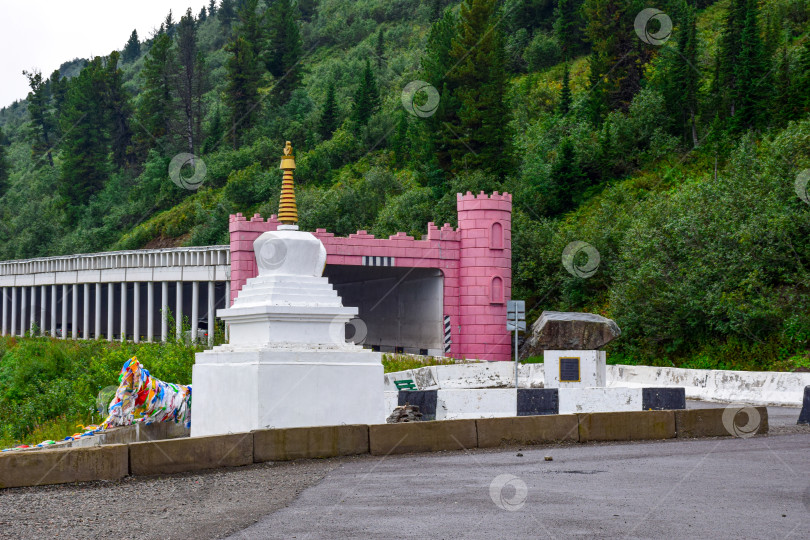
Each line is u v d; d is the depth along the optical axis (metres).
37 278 74.62
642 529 8.66
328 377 15.80
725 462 13.55
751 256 36.69
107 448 12.36
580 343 36.97
